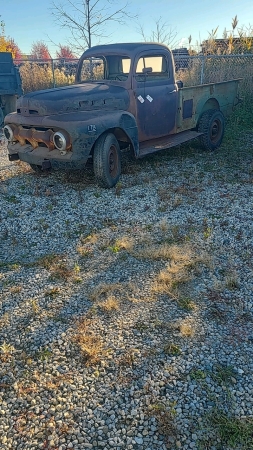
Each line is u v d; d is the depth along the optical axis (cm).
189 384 254
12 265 391
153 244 424
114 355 277
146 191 564
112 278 366
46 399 246
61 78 1390
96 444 219
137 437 222
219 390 249
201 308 323
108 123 537
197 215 490
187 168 667
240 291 343
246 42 1198
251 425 227
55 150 532
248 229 450
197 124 741
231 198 538
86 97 543
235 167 672
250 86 1040
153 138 655
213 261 389
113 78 630
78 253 413
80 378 259
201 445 217
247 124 951
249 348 282
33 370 267
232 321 308
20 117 545
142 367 267
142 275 369
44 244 435
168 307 324
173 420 230
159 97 632
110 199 539
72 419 233
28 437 223
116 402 243
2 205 530
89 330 300
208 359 272
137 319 311
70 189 577
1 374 264
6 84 1102
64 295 343
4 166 699
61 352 281
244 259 392
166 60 645
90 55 645
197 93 712
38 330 302
